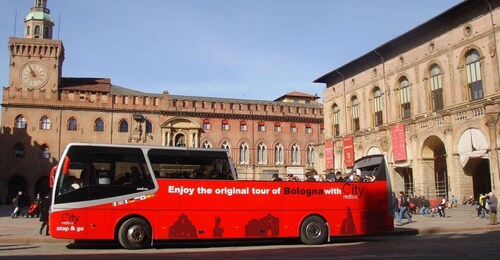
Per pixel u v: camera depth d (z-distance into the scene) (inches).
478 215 1220.5
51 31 3137.3
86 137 2817.4
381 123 1882.4
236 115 3120.1
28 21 3088.1
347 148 2054.6
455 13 1494.8
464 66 1481.3
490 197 1018.7
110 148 692.1
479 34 1414.9
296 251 654.5
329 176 865.5
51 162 2743.6
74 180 672.4
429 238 821.2
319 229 755.4
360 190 790.5
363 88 2007.9
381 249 660.1
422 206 1413.6
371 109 1942.7
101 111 2866.6
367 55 1925.4
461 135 1430.9
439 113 1512.1
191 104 3034.0
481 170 1601.9
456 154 1446.9
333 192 774.5
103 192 674.8
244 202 724.7
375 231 786.2
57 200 659.4
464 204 1414.9
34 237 797.9
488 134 1326.3
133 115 2901.1
